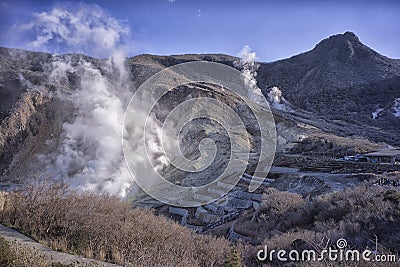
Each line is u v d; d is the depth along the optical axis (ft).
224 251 32.32
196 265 27.02
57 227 27.91
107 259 24.64
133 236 28.84
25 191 32.60
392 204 32.76
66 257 22.79
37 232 27.30
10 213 29.58
